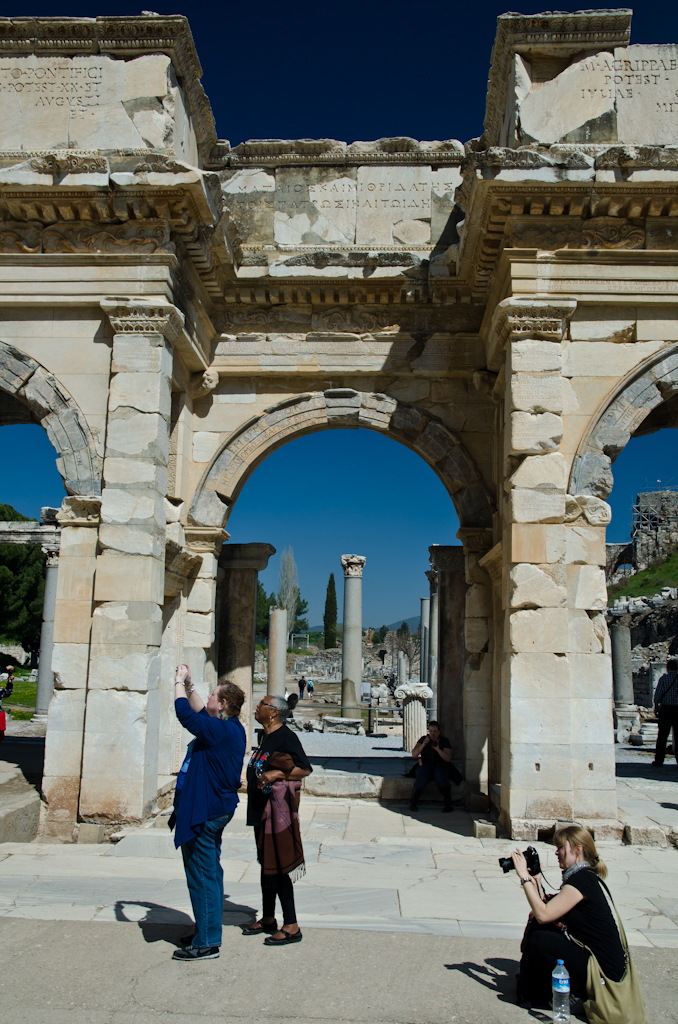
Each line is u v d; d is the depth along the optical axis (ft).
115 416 36.27
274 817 20.48
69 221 37.73
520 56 37.47
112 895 24.41
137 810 33.24
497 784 40.06
